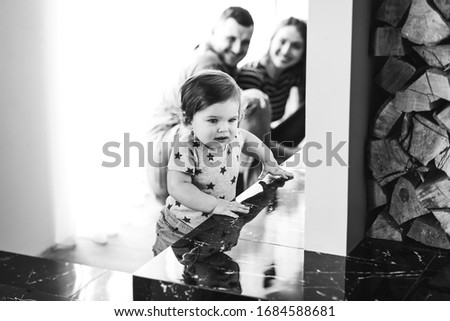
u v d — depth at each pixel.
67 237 4.16
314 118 1.87
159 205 4.23
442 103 2.01
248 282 1.70
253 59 3.84
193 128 3.78
